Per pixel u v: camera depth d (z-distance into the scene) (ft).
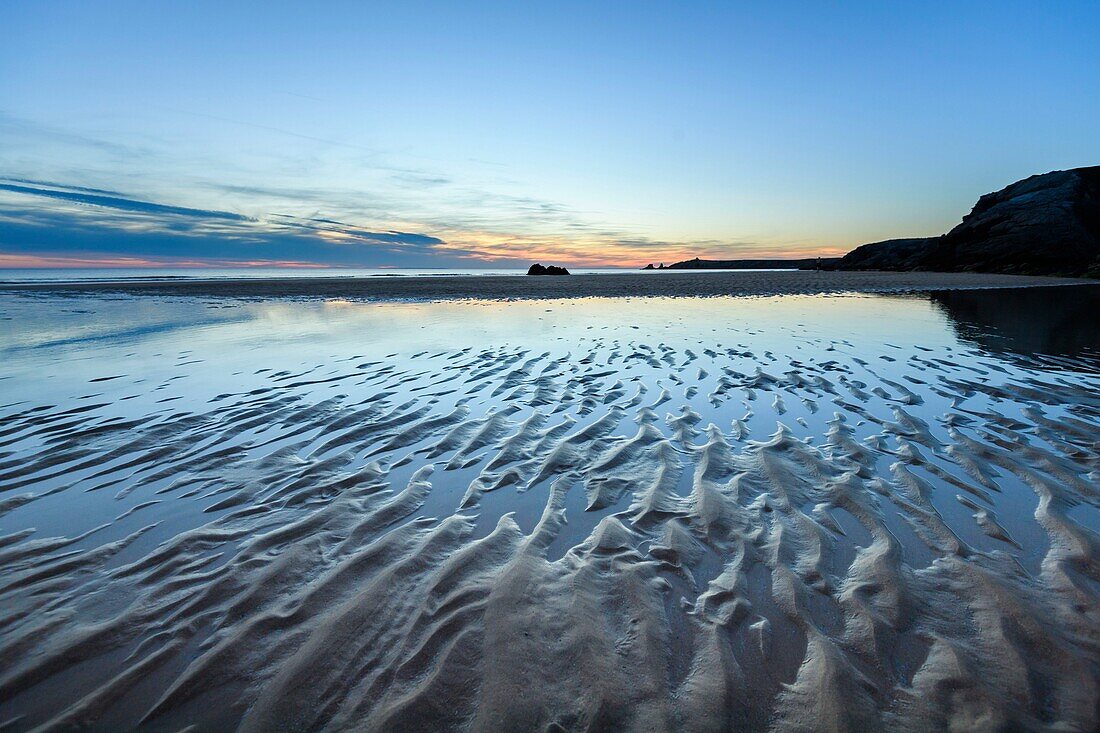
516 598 8.26
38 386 21.61
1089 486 11.98
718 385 21.65
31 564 9.29
